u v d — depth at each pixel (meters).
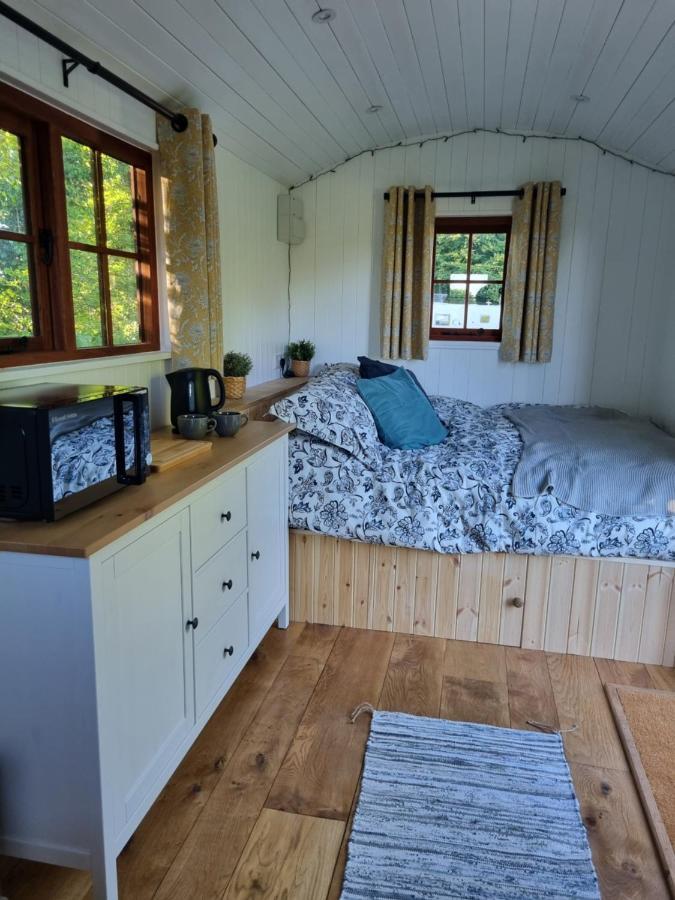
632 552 2.27
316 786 1.71
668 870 1.45
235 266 3.24
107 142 2.14
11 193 1.79
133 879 1.42
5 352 1.79
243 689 2.14
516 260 3.87
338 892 1.39
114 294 2.26
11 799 1.29
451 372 4.17
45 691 1.22
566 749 1.87
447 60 2.78
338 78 2.75
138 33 1.91
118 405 1.42
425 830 1.56
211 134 2.41
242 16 2.04
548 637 2.43
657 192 3.72
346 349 4.24
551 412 3.63
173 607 1.52
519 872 1.45
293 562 2.60
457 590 2.47
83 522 1.25
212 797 1.66
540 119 3.55
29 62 1.69
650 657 2.36
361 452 2.49
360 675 2.24
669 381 3.63
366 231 4.07
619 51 2.51
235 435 2.15
